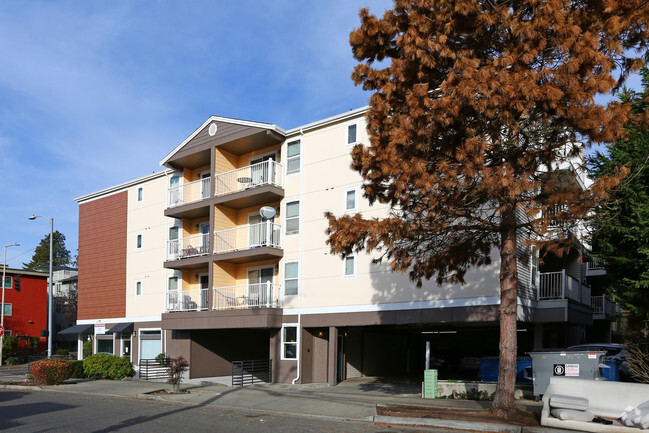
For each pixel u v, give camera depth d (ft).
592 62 29.17
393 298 61.36
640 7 30.01
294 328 70.03
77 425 36.73
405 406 42.32
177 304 84.89
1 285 157.28
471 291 55.62
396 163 34.22
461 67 31.01
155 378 77.36
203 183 86.99
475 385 50.16
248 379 77.66
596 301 86.12
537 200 34.76
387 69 36.91
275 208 76.13
